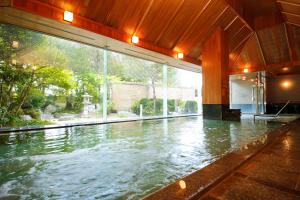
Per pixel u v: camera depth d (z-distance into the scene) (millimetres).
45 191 1766
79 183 1939
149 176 2121
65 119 7391
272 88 13078
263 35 9102
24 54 6305
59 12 4703
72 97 7848
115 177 2094
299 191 1591
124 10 5516
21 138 4203
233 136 4543
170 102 11992
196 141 3988
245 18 8008
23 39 6254
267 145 3020
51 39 7066
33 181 1979
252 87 12883
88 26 5258
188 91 13047
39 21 4730
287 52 9523
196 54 9078
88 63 8617
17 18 4578
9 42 5941
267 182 1769
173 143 3785
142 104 10430
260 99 12352
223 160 2195
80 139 4172
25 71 6309
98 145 3607
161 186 1876
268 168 2117
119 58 10008
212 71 8125
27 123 6219
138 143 3793
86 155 2939
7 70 5891
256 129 5648
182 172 2240
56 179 2035
